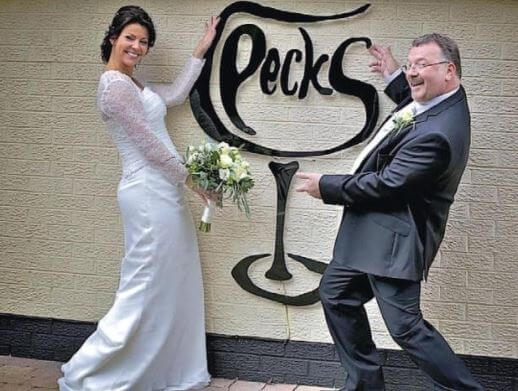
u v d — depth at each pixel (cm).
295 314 406
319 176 335
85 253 427
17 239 434
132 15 374
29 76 429
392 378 396
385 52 387
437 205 328
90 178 424
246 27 403
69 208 427
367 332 356
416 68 323
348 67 395
